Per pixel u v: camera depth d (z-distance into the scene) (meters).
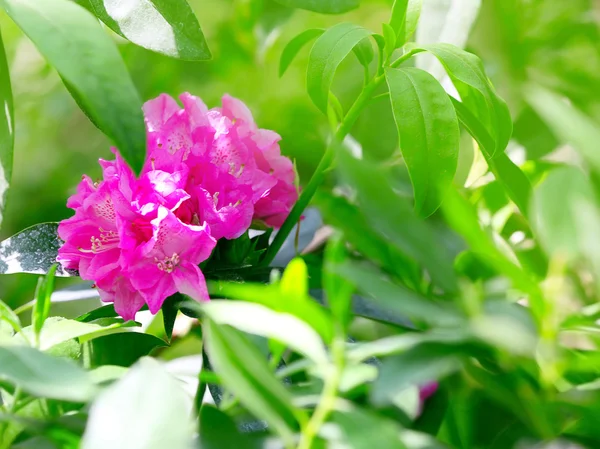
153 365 0.55
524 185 0.77
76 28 0.67
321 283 0.79
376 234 0.75
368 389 0.62
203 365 0.75
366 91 0.80
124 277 0.76
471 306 0.57
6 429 0.65
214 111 0.80
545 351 0.57
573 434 0.61
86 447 0.53
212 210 0.76
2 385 0.66
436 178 0.74
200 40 0.77
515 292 0.62
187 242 0.75
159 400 0.54
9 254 0.81
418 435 0.58
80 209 0.76
